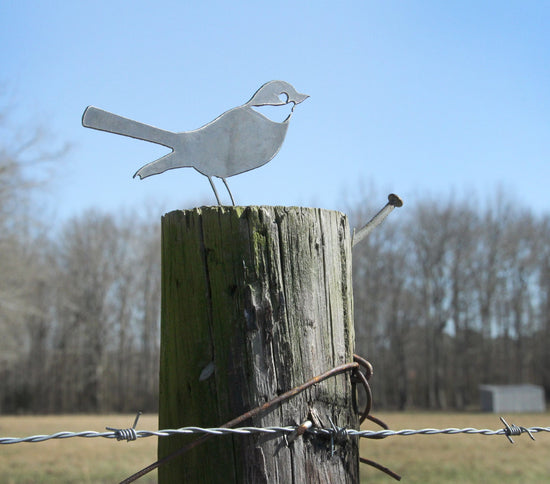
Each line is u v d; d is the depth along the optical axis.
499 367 50.19
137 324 49.31
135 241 48.34
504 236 49.25
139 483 10.80
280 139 2.61
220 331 2.23
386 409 45.50
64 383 47.44
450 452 14.33
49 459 13.21
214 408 2.21
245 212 2.27
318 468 2.22
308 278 2.30
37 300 44.62
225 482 2.16
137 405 48.34
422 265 48.16
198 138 2.50
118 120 2.38
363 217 41.03
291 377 2.22
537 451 14.38
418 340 49.78
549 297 49.44
